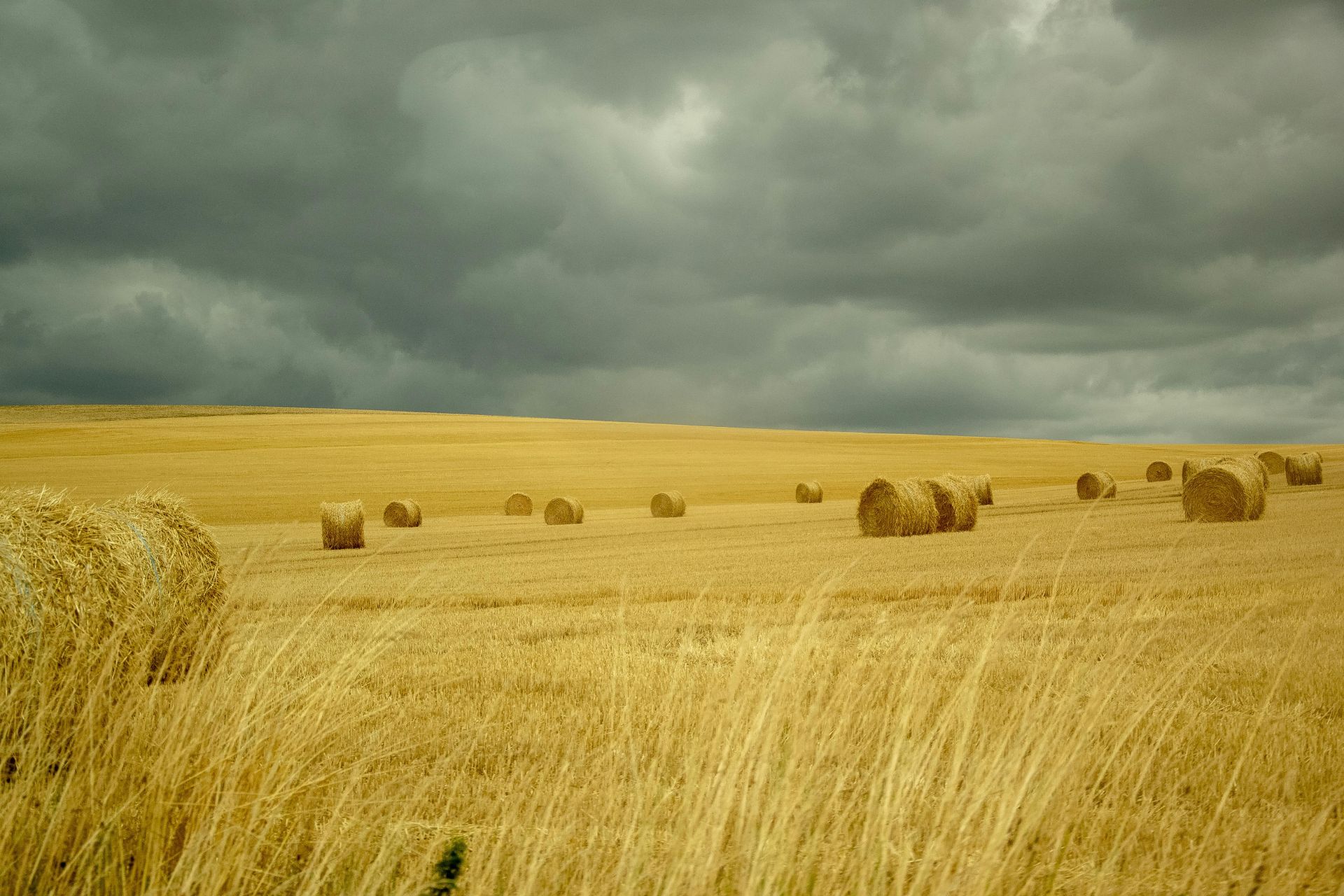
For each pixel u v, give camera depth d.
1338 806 3.59
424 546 24.88
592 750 4.61
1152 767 4.05
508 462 55.31
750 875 2.35
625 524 32.62
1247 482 20.59
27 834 2.52
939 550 17.81
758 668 3.04
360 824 2.89
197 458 53.75
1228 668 6.16
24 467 49.25
